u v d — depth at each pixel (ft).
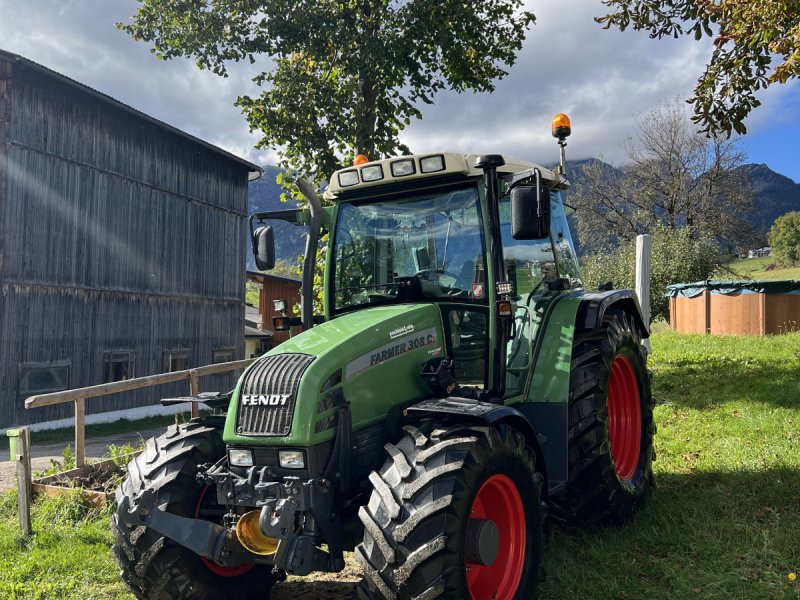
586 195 123.65
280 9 40.81
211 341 78.48
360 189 15.01
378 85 42.96
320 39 41.01
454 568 10.12
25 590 14.85
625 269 82.43
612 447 17.83
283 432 11.05
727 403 28.14
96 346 62.28
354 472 11.78
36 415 56.03
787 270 222.48
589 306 16.48
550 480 14.70
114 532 12.53
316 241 14.88
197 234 76.18
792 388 29.12
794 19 24.48
